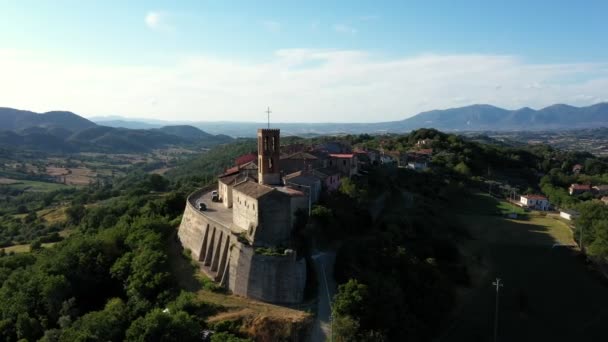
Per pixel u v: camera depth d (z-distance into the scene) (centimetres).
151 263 7656
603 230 10281
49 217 18762
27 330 6906
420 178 15225
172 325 5725
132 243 9019
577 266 10094
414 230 10175
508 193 17650
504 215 13688
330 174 10350
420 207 12019
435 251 9769
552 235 11875
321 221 8012
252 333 5919
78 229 15138
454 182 16288
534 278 9475
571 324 8062
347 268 7175
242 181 9306
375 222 10006
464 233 11544
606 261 9762
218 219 8750
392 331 6581
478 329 7725
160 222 10200
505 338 7556
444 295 8200
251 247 6975
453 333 7562
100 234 10081
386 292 6894
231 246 7394
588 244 10488
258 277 6781
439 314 7844
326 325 6166
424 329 7306
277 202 7375
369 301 6469
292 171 11119
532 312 8325
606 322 8131
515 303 8550
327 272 7338
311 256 7475
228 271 7294
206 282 7369
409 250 8969
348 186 9981
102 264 8538
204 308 6519
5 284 8444
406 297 7600
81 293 8069
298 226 7744
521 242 11306
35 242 13600
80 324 6347
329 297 6775
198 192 12031
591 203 12612
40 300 7512
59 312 7269
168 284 7375
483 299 8625
